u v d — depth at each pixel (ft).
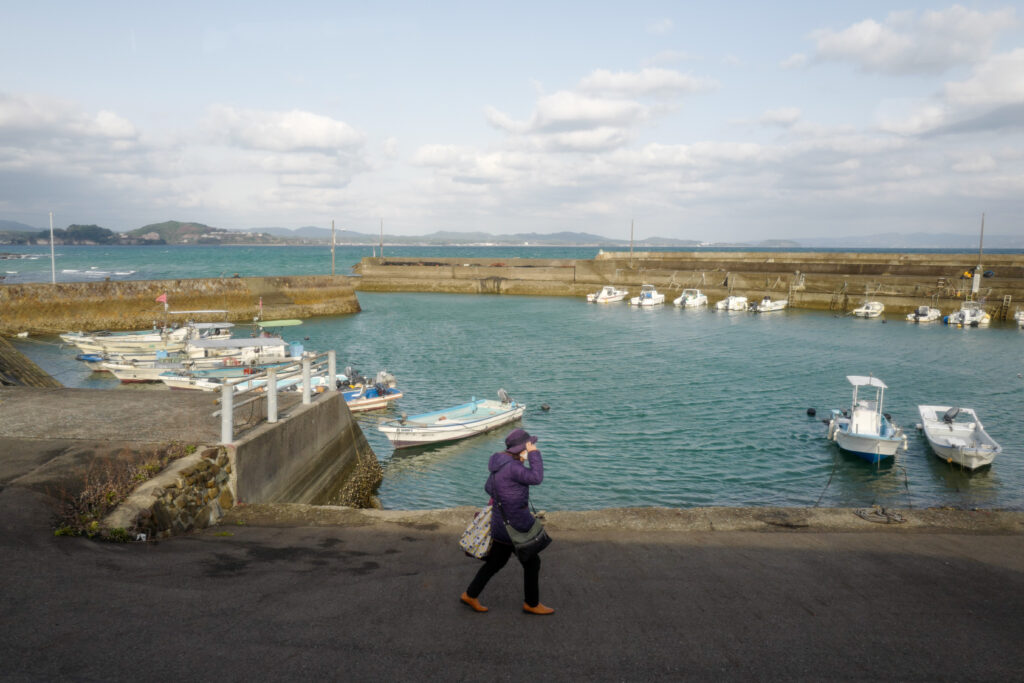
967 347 144.25
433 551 22.18
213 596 17.28
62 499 22.84
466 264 335.47
